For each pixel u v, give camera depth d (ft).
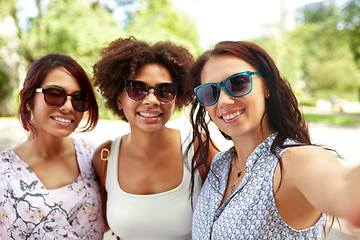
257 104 4.81
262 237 4.27
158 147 7.01
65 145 7.30
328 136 35.99
